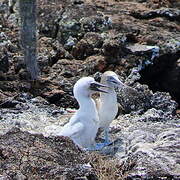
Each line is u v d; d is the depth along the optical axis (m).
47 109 18.67
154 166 10.87
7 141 10.38
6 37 23.81
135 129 15.87
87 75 22.06
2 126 16.56
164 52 23.11
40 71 22.02
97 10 25.48
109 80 15.26
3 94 19.75
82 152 10.66
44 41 23.91
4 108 18.61
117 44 22.64
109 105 15.20
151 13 25.84
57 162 9.88
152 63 22.86
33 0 20.30
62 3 25.58
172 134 13.31
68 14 24.67
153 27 24.66
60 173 9.52
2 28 24.80
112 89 15.31
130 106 19.16
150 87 23.39
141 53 22.86
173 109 19.33
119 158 13.11
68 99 19.92
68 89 20.69
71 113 18.47
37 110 18.47
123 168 10.95
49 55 23.09
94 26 24.12
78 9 25.12
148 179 10.39
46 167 9.63
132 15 25.78
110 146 14.70
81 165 9.82
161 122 17.25
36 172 9.55
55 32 24.44
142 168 10.73
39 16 24.91
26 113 18.03
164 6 27.50
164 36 23.89
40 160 9.84
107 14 25.33
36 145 10.33
